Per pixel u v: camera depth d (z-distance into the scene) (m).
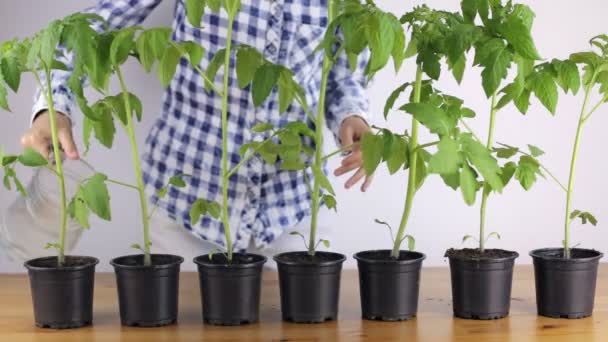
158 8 2.20
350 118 1.79
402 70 2.31
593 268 1.46
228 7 1.38
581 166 2.41
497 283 1.44
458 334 1.34
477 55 1.31
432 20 1.39
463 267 1.44
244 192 1.93
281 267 1.42
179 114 1.93
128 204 2.25
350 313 1.49
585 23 2.36
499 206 2.39
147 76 2.22
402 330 1.37
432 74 1.36
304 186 1.96
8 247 2.17
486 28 1.35
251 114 1.89
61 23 1.23
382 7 2.30
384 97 2.32
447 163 1.23
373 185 2.32
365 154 1.35
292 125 1.42
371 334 1.34
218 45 1.86
